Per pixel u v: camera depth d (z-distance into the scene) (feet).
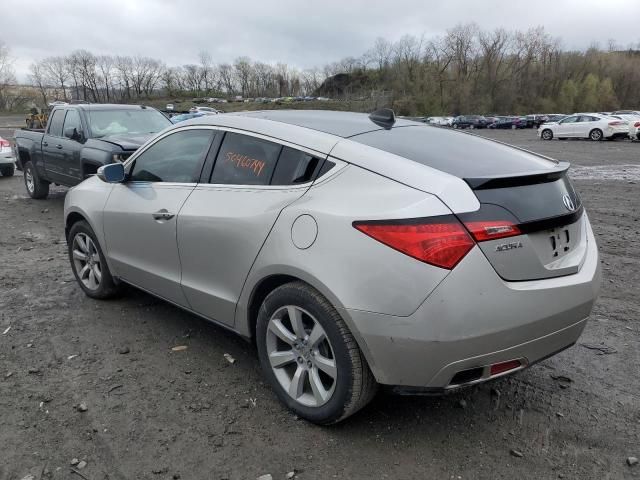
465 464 8.91
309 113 12.24
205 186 11.55
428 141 10.71
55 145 30.63
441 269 8.04
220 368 11.90
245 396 10.77
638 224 28.22
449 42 341.00
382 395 10.93
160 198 12.48
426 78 337.93
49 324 14.12
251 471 8.64
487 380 8.75
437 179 8.59
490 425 9.99
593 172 52.60
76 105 31.12
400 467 8.80
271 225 9.71
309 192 9.53
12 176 46.85
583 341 13.69
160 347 12.89
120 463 8.77
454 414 10.31
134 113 31.40
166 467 8.70
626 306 16.14
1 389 10.90
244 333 10.93
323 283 8.75
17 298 16.01
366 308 8.38
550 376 11.89
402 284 8.14
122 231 13.58
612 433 9.80
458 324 8.05
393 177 8.82
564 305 9.00
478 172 9.11
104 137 27.71
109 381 11.28
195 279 11.68
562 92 341.41
